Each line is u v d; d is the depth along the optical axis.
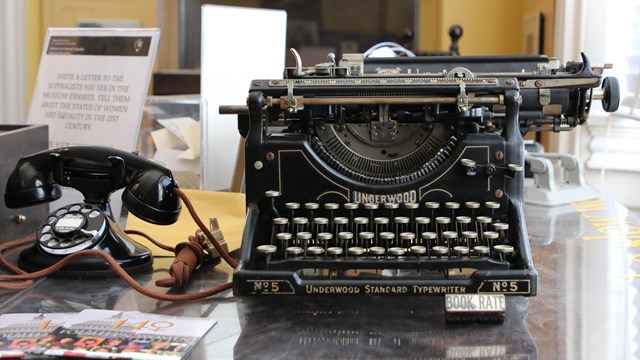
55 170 1.57
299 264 1.28
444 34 4.88
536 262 1.60
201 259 1.54
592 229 1.94
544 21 3.99
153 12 5.06
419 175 1.40
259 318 1.26
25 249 1.57
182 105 2.32
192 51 5.18
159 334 1.16
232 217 1.89
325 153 1.42
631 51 2.79
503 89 1.40
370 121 1.48
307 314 1.28
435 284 1.24
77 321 1.21
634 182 2.92
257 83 1.43
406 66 1.80
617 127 2.90
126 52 2.10
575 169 2.41
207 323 1.21
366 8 5.23
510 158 1.38
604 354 1.09
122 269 1.41
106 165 1.54
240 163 2.11
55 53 2.17
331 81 1.42
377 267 1.28
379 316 1.27
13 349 1.09
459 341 1.15
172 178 1.54
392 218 1.38
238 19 2.21
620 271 1.53
